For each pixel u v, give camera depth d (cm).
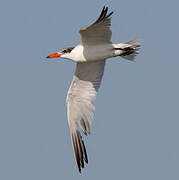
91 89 1736
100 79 1733
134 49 1645
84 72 1723
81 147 1723
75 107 1744
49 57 1659
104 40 1596
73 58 1634
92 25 1514
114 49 1603
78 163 1717
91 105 1725
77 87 1744
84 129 1728
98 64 1714
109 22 1533
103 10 1470
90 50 1608
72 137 1736
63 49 1672
